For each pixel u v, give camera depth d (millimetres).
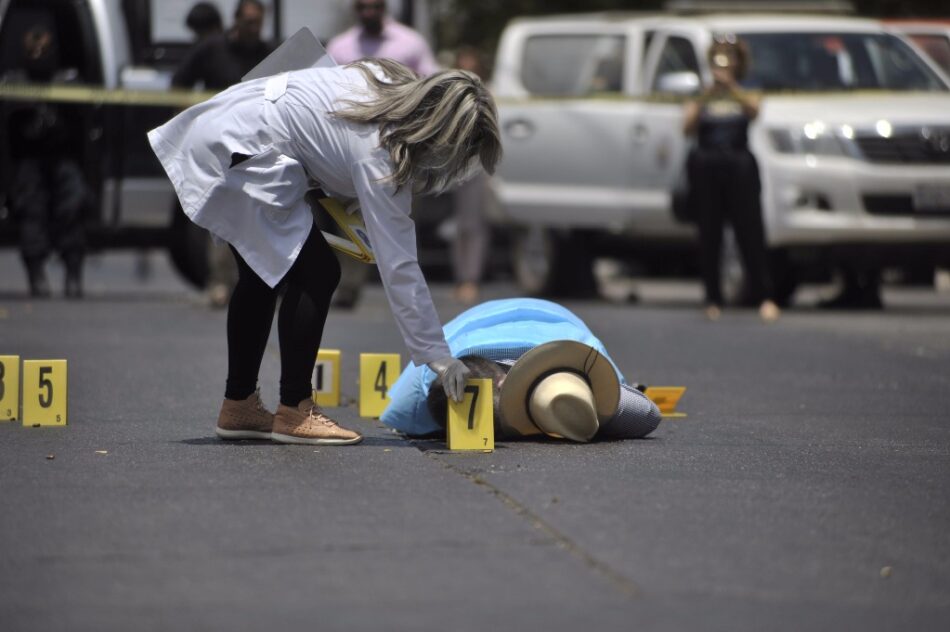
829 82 43125
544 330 20750
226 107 19141
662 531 15016
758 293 39750
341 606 12477
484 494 16578
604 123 44781
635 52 44906
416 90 18453
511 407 19719
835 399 25203
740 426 22078
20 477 17312
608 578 13367
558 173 46156
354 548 14227
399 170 18312
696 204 39719
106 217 42062
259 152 18781
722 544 14578
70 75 42062
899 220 40156
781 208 40500
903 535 15172
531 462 18516
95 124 41281
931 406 24516
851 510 16203
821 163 40156
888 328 36906
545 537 14727
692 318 39312
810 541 14820
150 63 42344
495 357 20453
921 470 18578
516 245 49719
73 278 42781
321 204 19594
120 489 16688
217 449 19297
